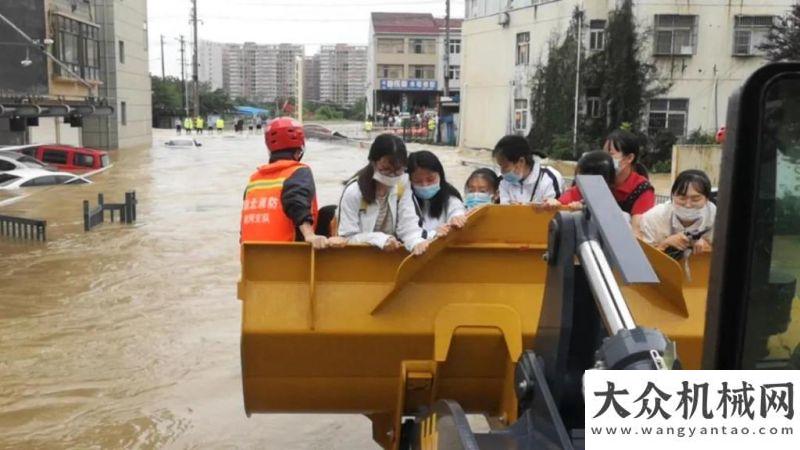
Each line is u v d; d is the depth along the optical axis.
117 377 7.64
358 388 3.77
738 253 1.41
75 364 8.02
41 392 7.21
